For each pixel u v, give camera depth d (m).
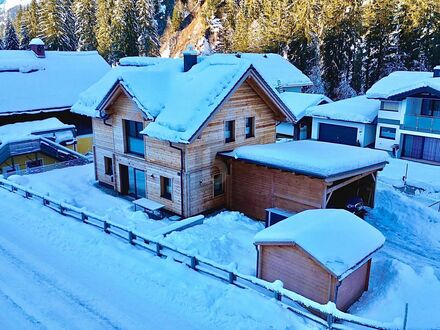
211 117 16.27
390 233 16.53
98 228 15.30
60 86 34.00
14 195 19.19
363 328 9.85
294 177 16.23
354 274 11.13
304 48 54.53
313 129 33.97
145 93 17.67
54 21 60.00
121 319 10.03
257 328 9.54
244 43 65.62
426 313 10.95
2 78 32.22
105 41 64.81
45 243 14.18
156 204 17.97
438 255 14.86
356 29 52.53
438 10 46.81
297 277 10.88
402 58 49.19
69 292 11.17
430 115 28.41
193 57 20.25
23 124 29.00
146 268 12.26
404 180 23.52
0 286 11.45
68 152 26.59
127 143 19.97
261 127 20.14
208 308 10.36
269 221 16.36
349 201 17.47
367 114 31.39
